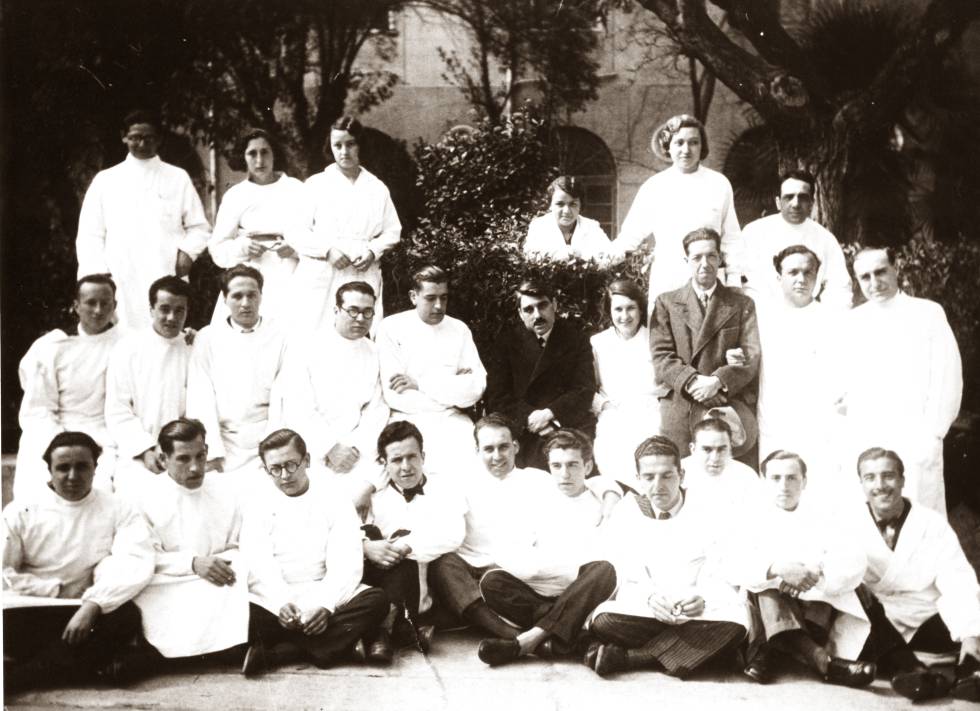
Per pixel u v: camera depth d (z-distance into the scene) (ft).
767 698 16.53
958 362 20.83
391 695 16.52
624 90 38.63
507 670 17.51
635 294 21.98
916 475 20.26
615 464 21.08
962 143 33.37
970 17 31.45
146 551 17.63
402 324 22.33
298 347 21.57
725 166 38.14
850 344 21.11
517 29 37.50
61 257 28.58
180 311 20.93
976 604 17.28
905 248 30.07
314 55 34.63
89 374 20.77
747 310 21.04
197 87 31.89
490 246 27.14
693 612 17.35
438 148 32.50
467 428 21.90
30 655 17.06
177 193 24.66
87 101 29.71
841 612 17.51
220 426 21.15
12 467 22.93
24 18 29.04
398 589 18.43
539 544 18.95
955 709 16.16
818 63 34.17
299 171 33.91
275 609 17.62
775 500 17.81
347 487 19.86
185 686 16.81
